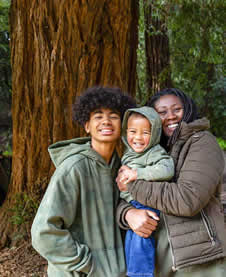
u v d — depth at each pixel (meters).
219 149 1.71
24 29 3.55
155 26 7.18
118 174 1.75
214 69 12.22
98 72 3.26
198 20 5.30
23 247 3.69
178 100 1.96
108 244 1.63
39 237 1.49
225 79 13.11
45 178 3.81
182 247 1.59
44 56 3.41
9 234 3.85
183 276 1.63
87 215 1.60
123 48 3.30
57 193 1.53
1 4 6.83
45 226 1.48
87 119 1.72
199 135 1.71
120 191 1.80
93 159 1.64
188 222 1.63
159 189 1.60
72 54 3.25
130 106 1.82
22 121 3.82
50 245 1.49
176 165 1.73
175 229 1.62
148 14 6.85
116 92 1.78
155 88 7.46
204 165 1.61
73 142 1.75
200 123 1.74
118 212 1.72
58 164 1.69
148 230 1.64
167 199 1.57
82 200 1.59
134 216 1.66
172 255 1.60
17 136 3.89
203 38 5.55
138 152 1.77
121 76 3.33
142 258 1.65
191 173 1.60
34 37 3.46
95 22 3.14
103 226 1.63
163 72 7.14
